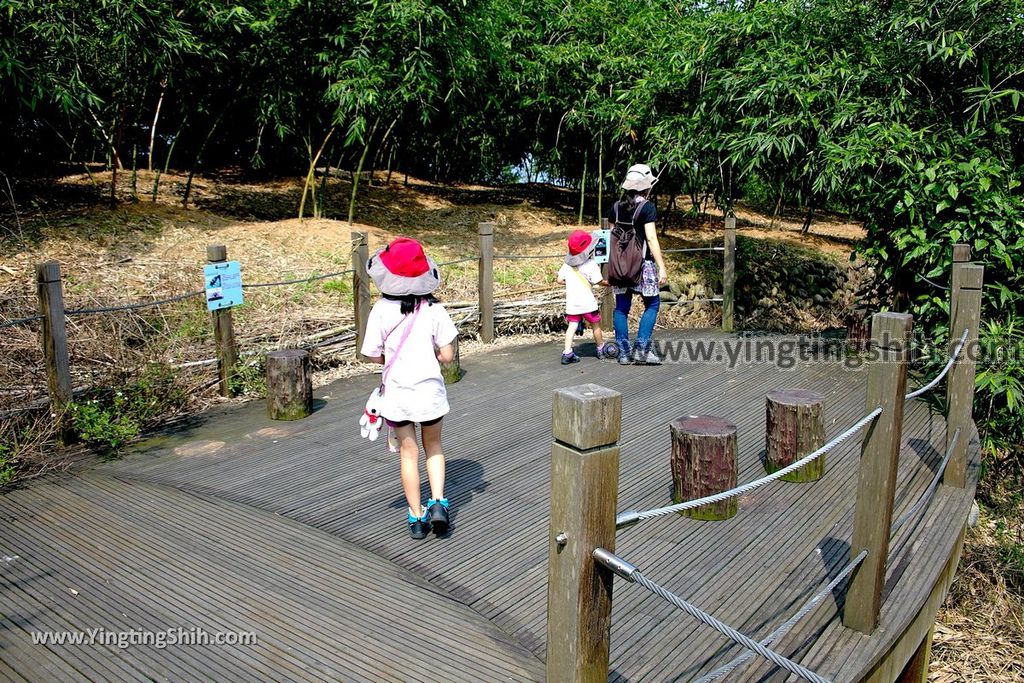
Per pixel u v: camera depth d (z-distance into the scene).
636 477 3.98
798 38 6.86
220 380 5.42
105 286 6.10
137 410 4.78
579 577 1.70
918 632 2.92
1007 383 5.18
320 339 6.15
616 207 6.03
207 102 9.78
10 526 3.42
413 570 3.03
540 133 12.16
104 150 9.91
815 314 10.18
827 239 12.53
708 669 2.41
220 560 3.10
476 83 10.07
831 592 2.88
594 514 1.70
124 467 4.14
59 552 3.18
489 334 7.14
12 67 6.25
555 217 11.43
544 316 7.61
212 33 8.14
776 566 3.07
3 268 6.15
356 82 7.76
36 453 4.25
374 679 2.35
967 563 4.85
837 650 2.51
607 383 5.75
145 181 10.05
